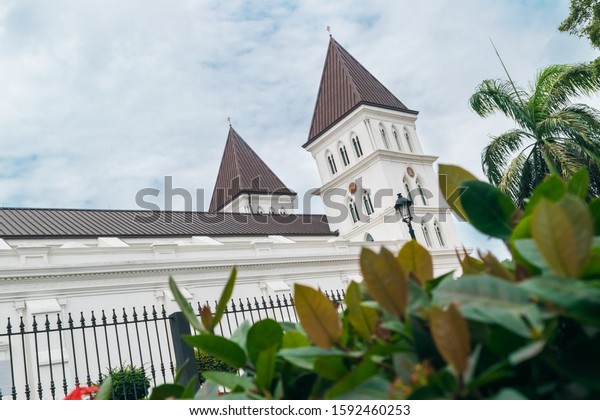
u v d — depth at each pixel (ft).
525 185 62.80
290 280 99.14
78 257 84.64
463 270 4.71
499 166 65.67
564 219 2.80
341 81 157.89
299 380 4.17
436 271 124.88
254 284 93.91
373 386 3.21
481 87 65.57
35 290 71.72
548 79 65.98
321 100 163.84
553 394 2.88
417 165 152.56
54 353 67.46
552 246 2.82
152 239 109.60
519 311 2.93
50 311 68.95
